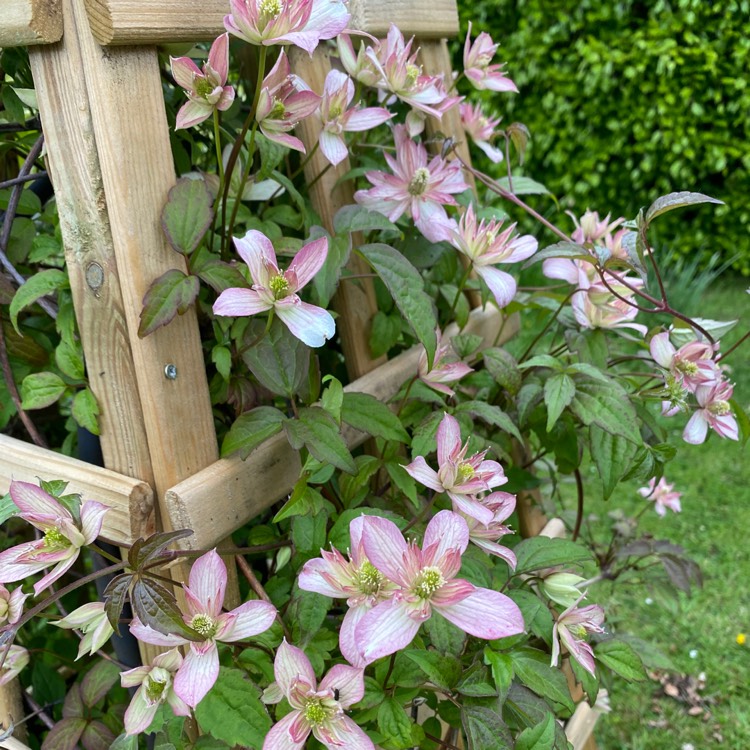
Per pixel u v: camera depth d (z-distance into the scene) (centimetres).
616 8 176
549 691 40
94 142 36
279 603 42
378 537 32
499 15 188
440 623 37
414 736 37
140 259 37
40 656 56
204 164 54
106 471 39
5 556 35
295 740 33
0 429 50
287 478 43
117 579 33
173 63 36
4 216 47
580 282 51
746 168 184
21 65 44
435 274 57
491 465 40
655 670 94
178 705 36
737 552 111
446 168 49
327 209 49
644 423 54
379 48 48
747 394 146
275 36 36
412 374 53
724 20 173
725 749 82
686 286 169
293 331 37
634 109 181
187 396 39
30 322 51
